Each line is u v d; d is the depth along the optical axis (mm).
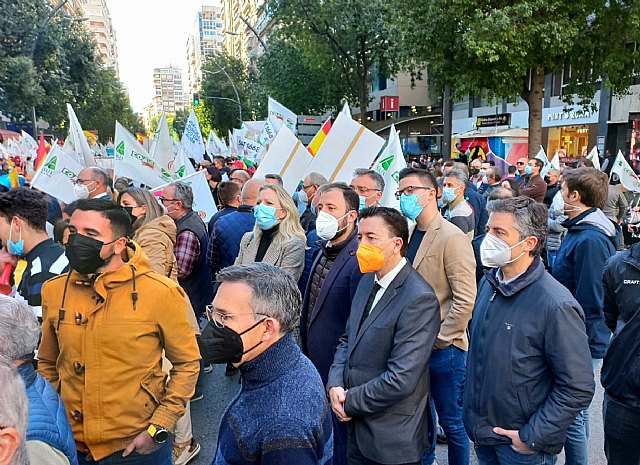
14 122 27062
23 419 1124
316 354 3236
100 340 2191
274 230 4102
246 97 45500
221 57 48250
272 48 30156
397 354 2424
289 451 1468
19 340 1725
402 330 2451
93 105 33344
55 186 5660
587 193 3277
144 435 2232
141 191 3830
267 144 11695
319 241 3561
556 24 13109
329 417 1750
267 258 3967
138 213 3740
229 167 13281
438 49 15078
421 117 33281
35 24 21953
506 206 2355
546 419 2176
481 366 2410
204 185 7426
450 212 4895
